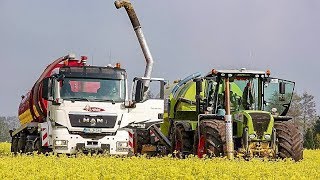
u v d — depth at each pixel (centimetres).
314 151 6656
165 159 3425
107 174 2498
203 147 3909
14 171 2569
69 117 3972
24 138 4766
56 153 3919
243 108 4128
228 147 3672
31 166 2794
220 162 3206
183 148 4250
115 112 4031
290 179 2453
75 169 2656
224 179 2434
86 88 4041
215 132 3750
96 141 3984
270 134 3875
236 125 3947
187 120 4500
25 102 4806
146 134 4669
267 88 4134
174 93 4744
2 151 5962
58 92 3994
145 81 4066
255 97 4128
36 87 4453
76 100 3994
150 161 3228
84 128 3975
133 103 4044
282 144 3853
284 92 4112
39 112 4444
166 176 2506
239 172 2636
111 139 4006
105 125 4000
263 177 2566
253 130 3844
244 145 3853
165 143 4584
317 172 2817
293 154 3841
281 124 3931
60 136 3941
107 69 4103
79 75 4044
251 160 3484
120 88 4084
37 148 4219
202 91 4309
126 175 2405
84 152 3962
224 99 4131
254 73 4091
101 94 4047
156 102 4100
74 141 3956
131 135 4075
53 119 3991
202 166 2855
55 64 4500
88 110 3991
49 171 2603
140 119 4084
